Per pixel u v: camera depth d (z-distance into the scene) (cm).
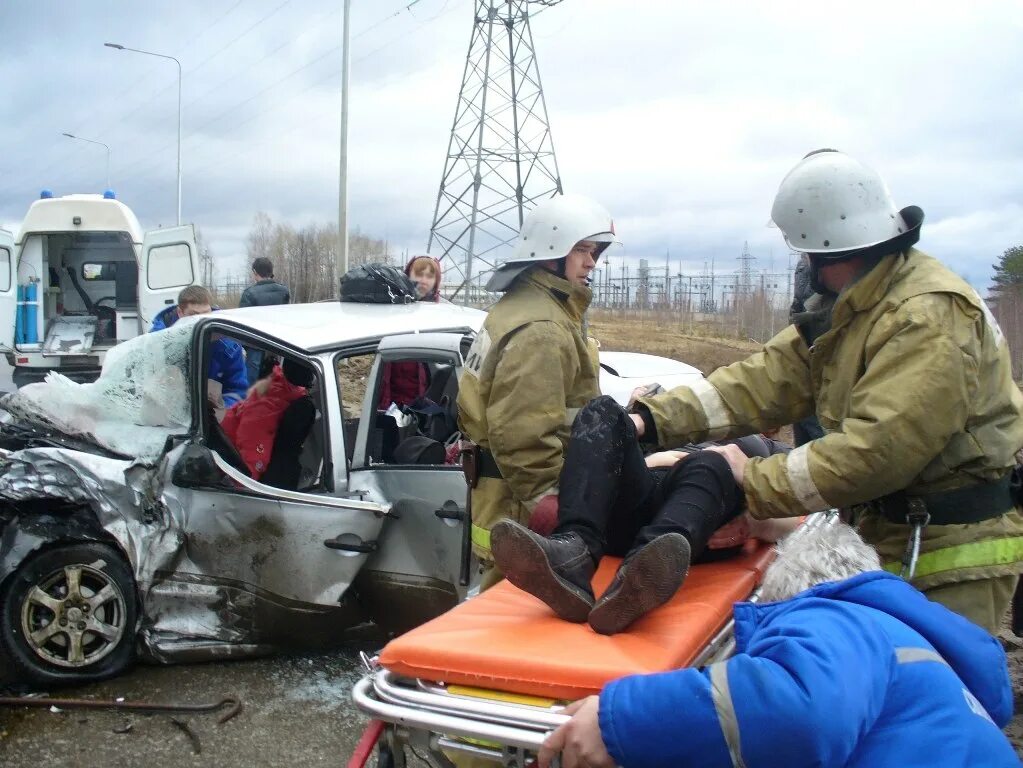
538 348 289
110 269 1292
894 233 245
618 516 250
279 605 436
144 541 430
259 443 466
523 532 204
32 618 422
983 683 178
